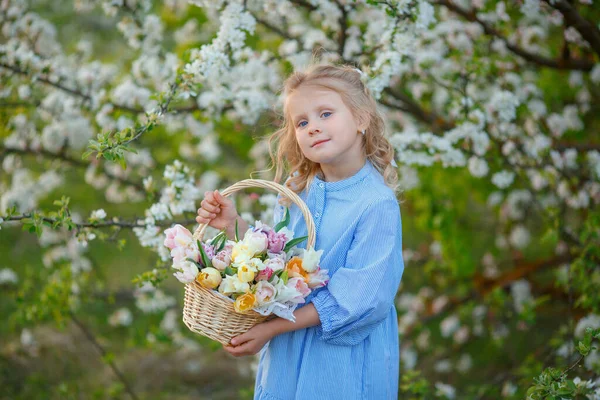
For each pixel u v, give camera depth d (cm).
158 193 319
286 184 230
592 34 325
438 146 309
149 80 361
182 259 192
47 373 444
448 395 344
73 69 368
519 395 358
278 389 210
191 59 280
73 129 375
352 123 207
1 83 345
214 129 429
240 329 194
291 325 197
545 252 512
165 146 491
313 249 192
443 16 375
